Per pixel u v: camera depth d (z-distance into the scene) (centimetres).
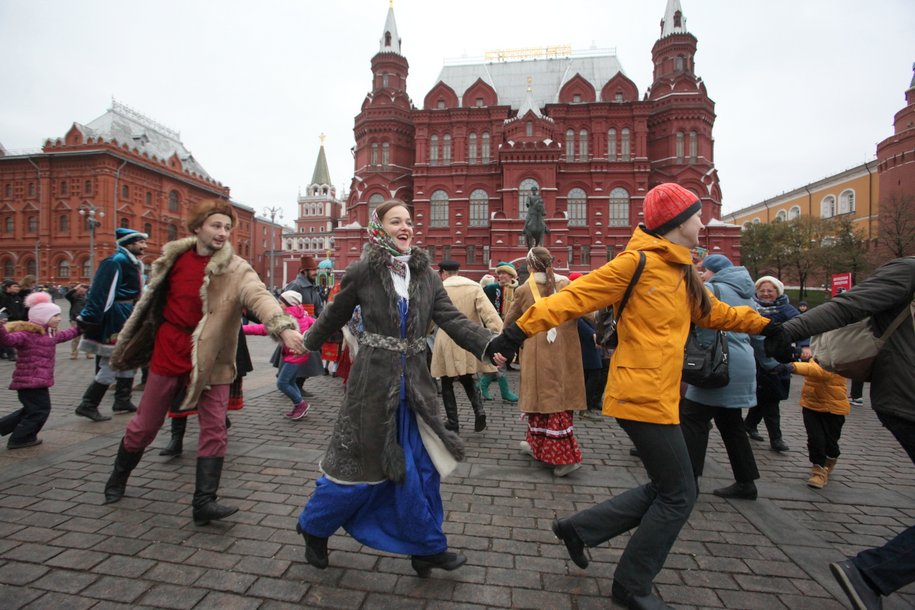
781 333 244
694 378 331
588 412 634
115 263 525
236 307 317
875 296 232
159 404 321
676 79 4300
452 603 236
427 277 254
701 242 4103
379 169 4600
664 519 227
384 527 245
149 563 263
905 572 221
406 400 242
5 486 360
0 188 4638
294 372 572
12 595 232
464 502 357
